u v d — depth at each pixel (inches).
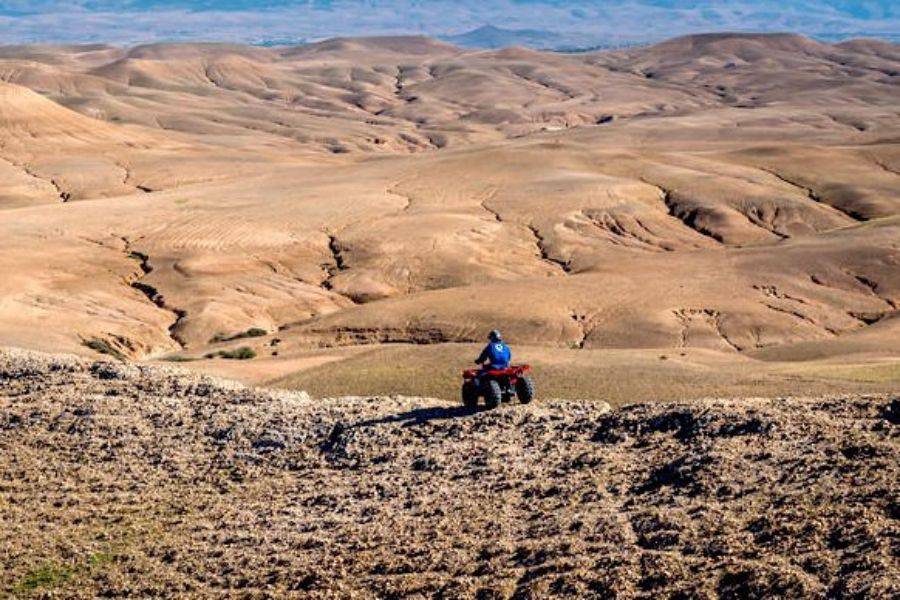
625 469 969.5
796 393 2321.6
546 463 1029.2
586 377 2628.0
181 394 1430.9
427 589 800.3
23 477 1176.2
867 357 3599.9
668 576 735.7
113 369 1553.9
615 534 829.8
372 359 3127.5
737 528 789.2
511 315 5359.3
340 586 836.6
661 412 1086.4
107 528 1027.3
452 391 2529.5
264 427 1254.3
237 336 5565.9
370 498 1021.2
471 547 863.7
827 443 921.5
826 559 705.0
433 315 5428.2
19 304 5629.9
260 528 987.9
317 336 5231.3
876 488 794.8
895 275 5910.4
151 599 870.4
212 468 1165.7
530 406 1211.2
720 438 990.4
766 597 677.9
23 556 973.2
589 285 5969.5
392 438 1165.7
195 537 986.7
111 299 6003.9
